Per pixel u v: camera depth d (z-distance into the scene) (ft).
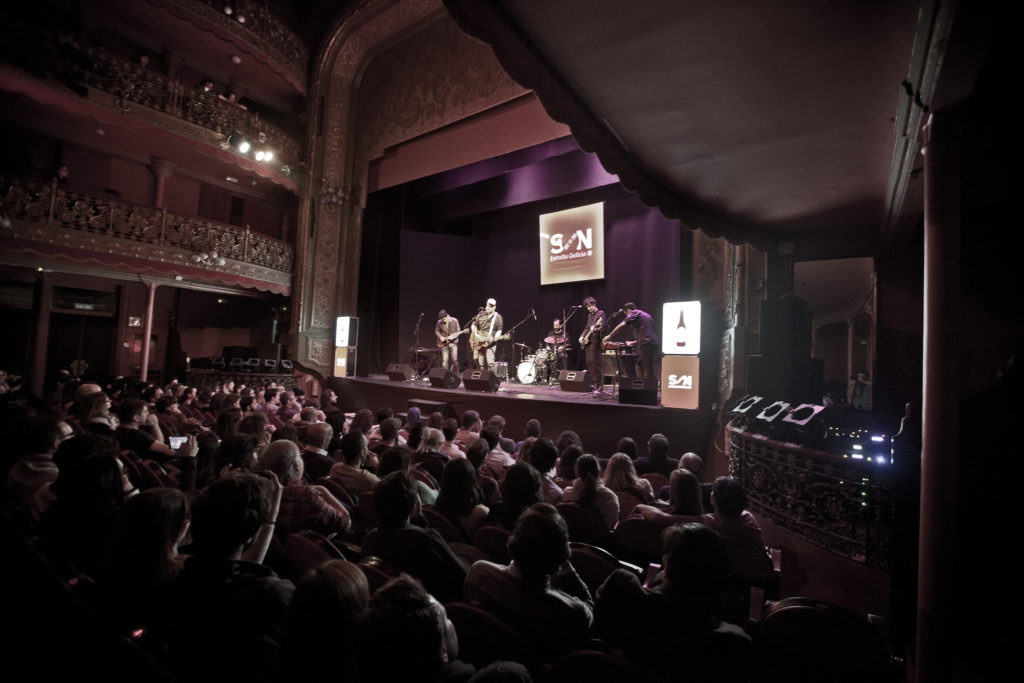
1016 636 8.86
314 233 46.80
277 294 52.80
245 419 13.34
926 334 8.02
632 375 35.32
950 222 7.97
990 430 10.67
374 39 45.06
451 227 56.44
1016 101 12.37
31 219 33.12
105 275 39.29
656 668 5.06
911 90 8.48
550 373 42.80
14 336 41.39
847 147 12.82
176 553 5.73
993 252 12.85
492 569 6.15
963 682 8.05
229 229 43.29
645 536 9.20
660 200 15.74
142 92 36.78
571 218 45.96
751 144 12.77
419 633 3.58
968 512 10.55
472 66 39.06
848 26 8.34
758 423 15.35
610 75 9.99
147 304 41.22
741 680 5.07
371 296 51.88
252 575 5.02
